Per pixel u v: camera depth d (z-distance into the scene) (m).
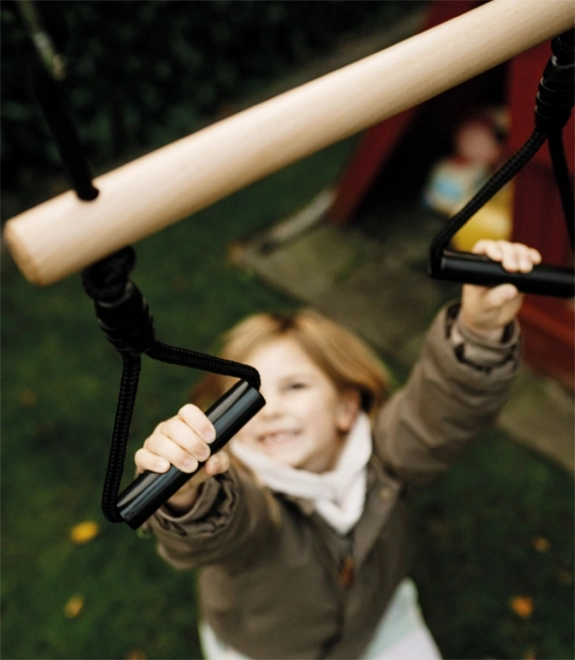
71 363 2.85
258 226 3.42
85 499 2.39
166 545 1.00
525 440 2.39
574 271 0.87
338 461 1.43
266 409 1.34
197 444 0.68
